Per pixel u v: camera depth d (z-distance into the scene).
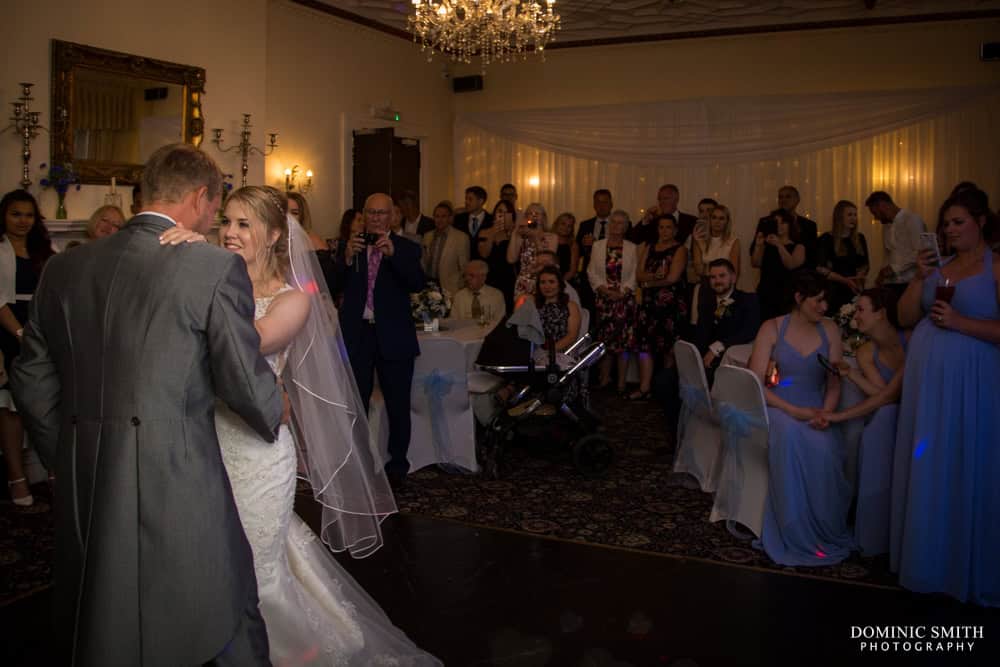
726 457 4.09
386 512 3.31
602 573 3.59
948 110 8.20
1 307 4.37
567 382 4.96
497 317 6.21
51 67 5.36
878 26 8.42
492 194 10.02
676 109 9.09
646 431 6.13
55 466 1.94
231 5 6.62
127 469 1.82
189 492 1.86
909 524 3.33
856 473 4.04
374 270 4.70
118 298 1.88
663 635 3.03
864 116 8.45
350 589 2.84
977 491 3.24
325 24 8.21
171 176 1.99
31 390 1.99
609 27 8.99
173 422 1.85
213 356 1.91
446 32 6.39
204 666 1.97
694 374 4.58
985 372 3.22
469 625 3.11
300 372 2.74
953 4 8.05
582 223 8.37
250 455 2.32
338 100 8.44
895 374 3.83
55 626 1.93
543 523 4.21
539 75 9.84
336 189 8.48
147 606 1.82
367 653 2.71
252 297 1.98
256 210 2.45
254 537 2.35
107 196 5.47
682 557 3.77
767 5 8.20
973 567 3.27
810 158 8.68
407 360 4.76
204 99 6.43
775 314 7.39
